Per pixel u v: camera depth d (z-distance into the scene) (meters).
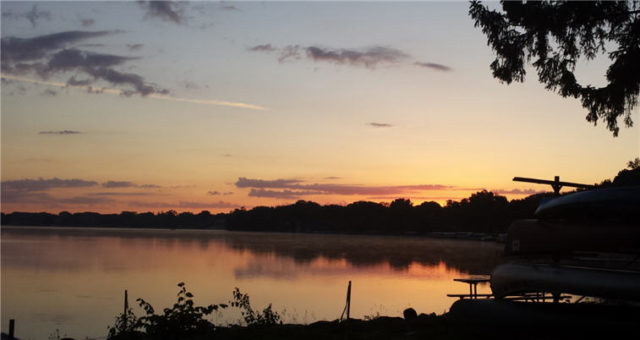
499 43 13.44
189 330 11.06
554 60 13.39
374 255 73.94
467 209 171.88
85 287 35.50
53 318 23.53
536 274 8.42
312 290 32.19
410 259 65.00
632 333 7.06
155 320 10.94
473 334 9.23
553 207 8.27
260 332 10.81
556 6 12.98
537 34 13.21
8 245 103.81
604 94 13.18
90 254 75.38
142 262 59.78
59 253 77.44
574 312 7.84
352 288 33.00
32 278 41.81
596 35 13.19
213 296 30.34
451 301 26.02
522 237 8.86
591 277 7.47
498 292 9.31
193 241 138.50
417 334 9.89
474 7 13.59
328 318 21.02
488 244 125.00
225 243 124.44
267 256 72.06
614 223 7.50
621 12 12.71
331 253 79.81
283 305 25.08
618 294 7.05
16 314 24.61
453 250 90.75
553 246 8.30
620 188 7.43
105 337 17.84
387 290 31.50
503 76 13.61
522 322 8.24
